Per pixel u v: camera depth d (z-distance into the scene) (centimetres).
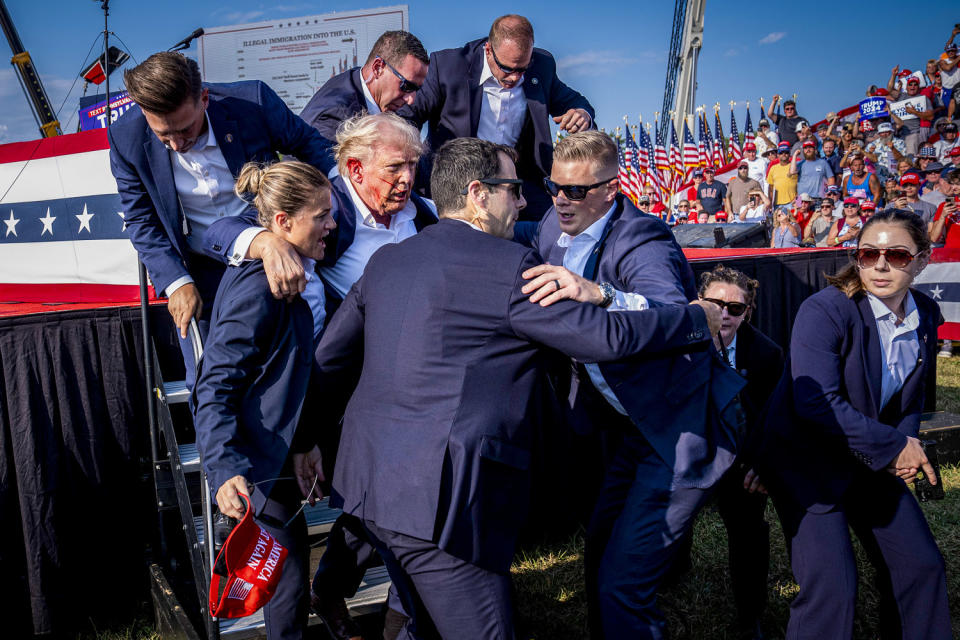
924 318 249
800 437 242
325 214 219
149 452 358
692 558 371
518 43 360
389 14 522
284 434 208
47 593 331
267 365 209
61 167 369
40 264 375
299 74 531
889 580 246
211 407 201
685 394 228
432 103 387
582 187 247
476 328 188
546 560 381
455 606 187
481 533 183
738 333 291
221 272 292
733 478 279
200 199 276
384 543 202
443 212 205
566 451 382
